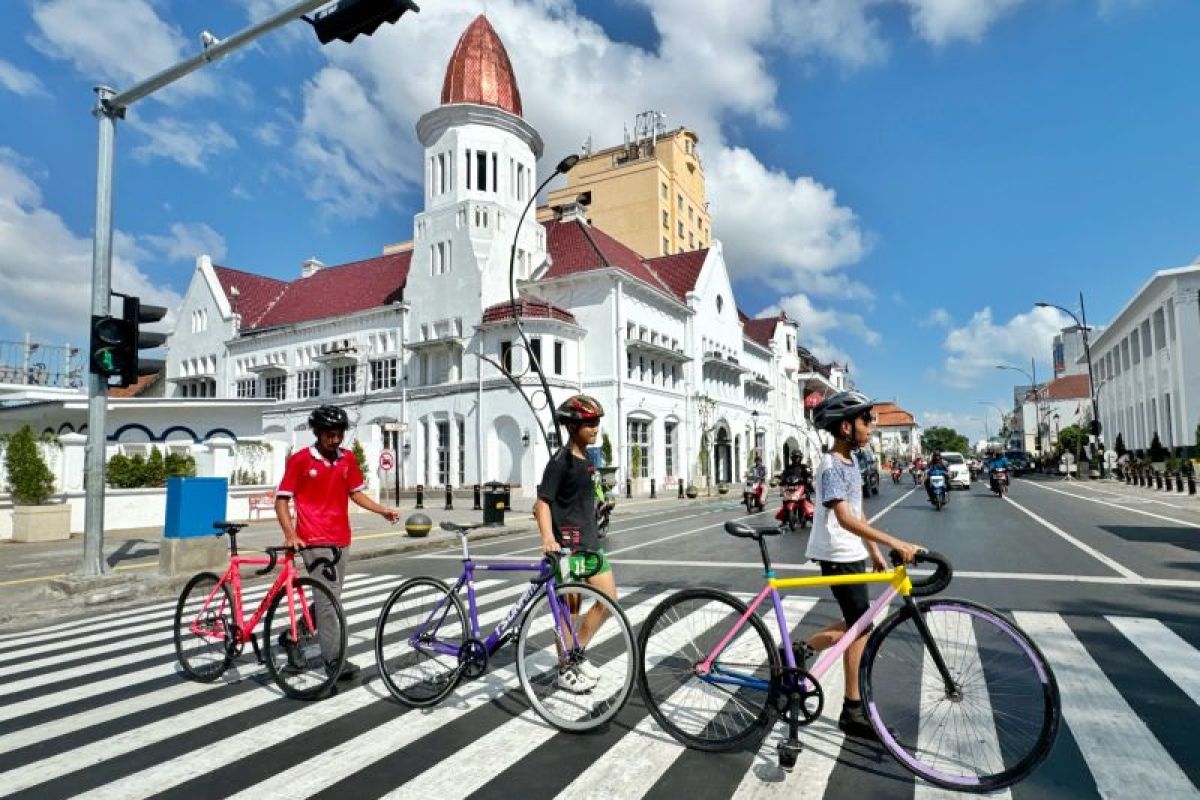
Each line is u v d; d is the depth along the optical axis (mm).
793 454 15211
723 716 3650
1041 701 3146
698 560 10664
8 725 4148
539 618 4215
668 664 3797
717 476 44000
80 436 17531
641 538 14359
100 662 5676
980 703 3260
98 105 9219
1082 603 6887
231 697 4605
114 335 9125
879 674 3504
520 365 31781
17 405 25344
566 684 4035
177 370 50500
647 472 36438
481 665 4262
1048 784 3176
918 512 19234
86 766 3520
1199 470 29844
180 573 9516
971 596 7301
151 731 3990
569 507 4359
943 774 3219
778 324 58844
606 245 39375
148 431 26766
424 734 3875
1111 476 42031
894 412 140500
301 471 4773
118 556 12375
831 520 3779
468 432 32969
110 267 9273
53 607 8250
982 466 59719
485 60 36500
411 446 35594
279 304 48469
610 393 33312
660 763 3467
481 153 35750
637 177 58625
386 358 37438
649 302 37062
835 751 3578
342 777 3348
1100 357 63000
